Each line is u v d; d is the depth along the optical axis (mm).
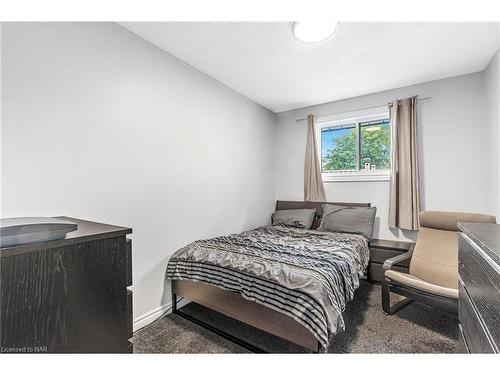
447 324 2033
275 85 3049
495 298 833
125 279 904
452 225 2314
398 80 2908
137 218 2029
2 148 1329
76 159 1640
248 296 1688
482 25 1887
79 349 777
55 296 727
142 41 2066
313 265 1803
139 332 1942
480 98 2674
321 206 3631
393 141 3074
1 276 630
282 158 4121
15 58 1376
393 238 3193
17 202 1381
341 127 3705
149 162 2125
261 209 3793
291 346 1755
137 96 2027
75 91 1635
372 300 2510
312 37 2029
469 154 2734
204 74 2715
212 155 2838
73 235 793
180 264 2150
